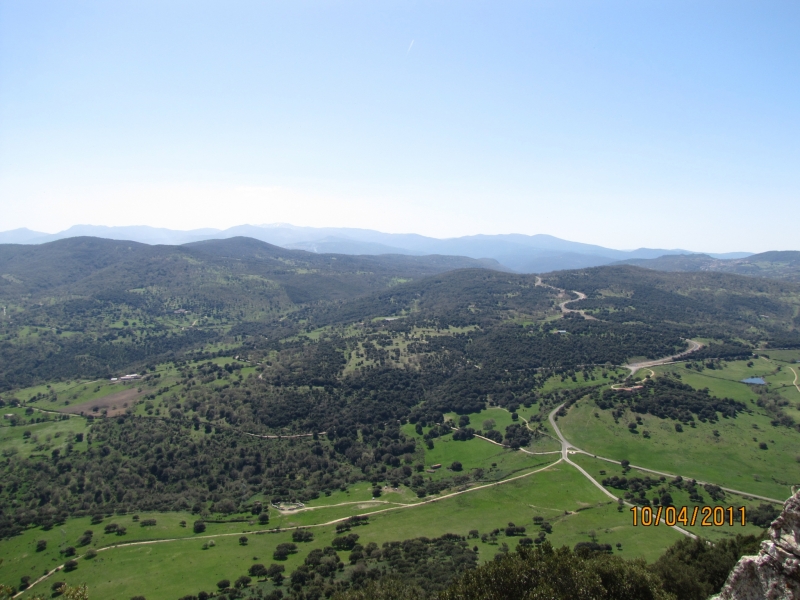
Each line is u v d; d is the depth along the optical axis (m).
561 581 42.19
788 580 26.38
